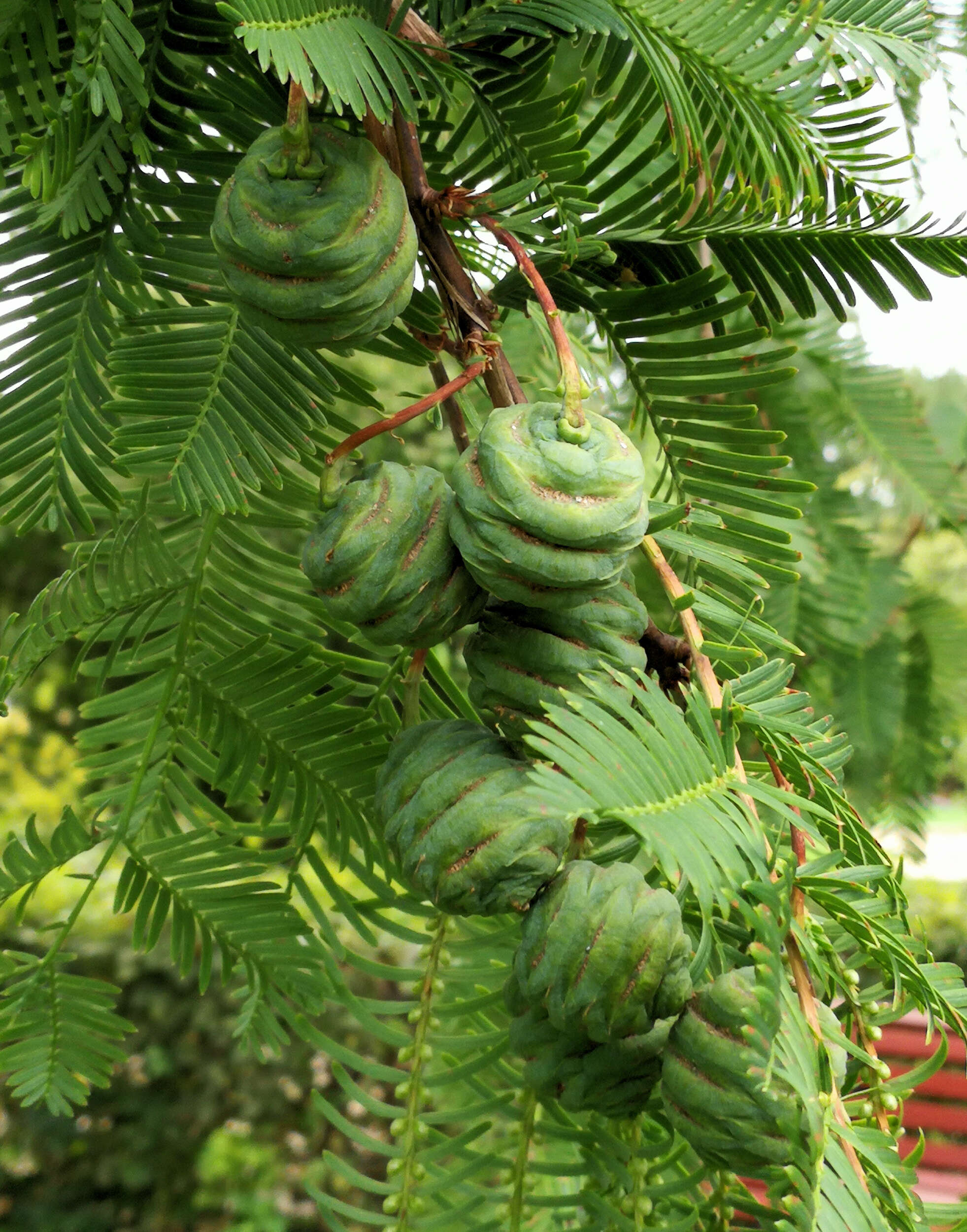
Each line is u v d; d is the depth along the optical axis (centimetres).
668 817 17
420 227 22
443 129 23
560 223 23
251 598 25
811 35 21
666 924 19
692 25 21
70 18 21
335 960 24
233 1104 106
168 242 22
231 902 24
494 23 22
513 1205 22
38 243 22
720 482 24
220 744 25
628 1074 20
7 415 22
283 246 19
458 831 19
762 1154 19
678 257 24
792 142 21
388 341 24
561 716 17
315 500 25
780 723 20
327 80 18
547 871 20
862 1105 20
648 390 24
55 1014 23
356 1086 23
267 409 22
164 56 22
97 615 24
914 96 27
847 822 20
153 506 25
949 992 20
